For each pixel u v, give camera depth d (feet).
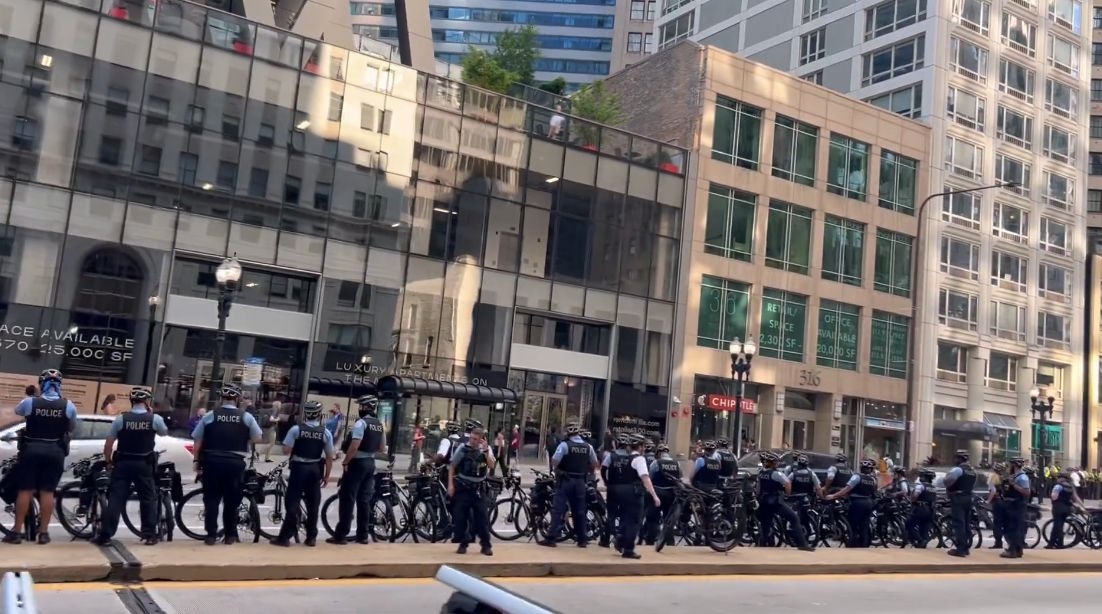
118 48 98.17
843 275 148.46
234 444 36.06
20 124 93.35
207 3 122.31
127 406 96.58
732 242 138.21
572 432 44.04
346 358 108.27
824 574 43.37
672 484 46.16
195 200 101.14
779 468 57.62
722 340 135.85
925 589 41.04
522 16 378.12
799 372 141.59
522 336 120.26
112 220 97.04
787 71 184.75
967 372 161.48
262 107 105.19
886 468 95.14
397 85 113.19
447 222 115.24
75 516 36.68
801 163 146.10
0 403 90.43
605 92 151.23
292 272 106.22
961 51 163.84
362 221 109.91
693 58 140.15
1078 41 184.44
